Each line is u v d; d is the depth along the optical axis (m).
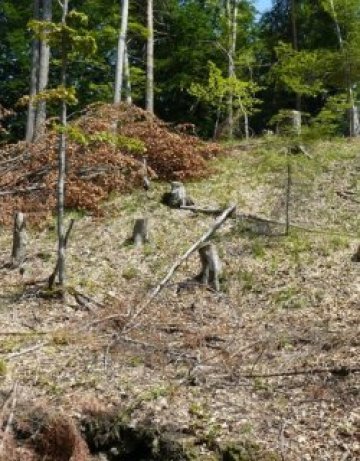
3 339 7.80
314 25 25.89
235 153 16.45
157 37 24.53
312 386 6.32
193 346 7.49
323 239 10.73
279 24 27.48
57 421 5.74
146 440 5.65
